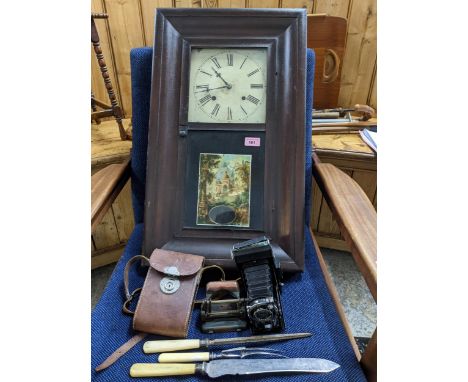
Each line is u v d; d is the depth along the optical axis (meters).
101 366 0.65
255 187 0.87
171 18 0.88
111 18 1.18
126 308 0.78
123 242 1.48
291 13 0.86
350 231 0.71
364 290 1.37
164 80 0.87
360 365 0.66
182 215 0.87
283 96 0.86
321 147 1.15
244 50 0.88
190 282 0.76
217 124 0.87
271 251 0.74
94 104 1.17
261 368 0.63
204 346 0.70
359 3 1.17
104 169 0.98
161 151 0.87
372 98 1.33
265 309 0.70
